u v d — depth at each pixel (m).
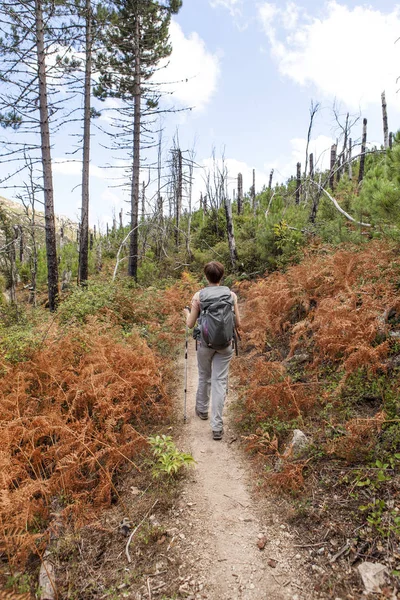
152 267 18.70
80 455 3.80
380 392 3.78
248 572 2.63
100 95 18.62
